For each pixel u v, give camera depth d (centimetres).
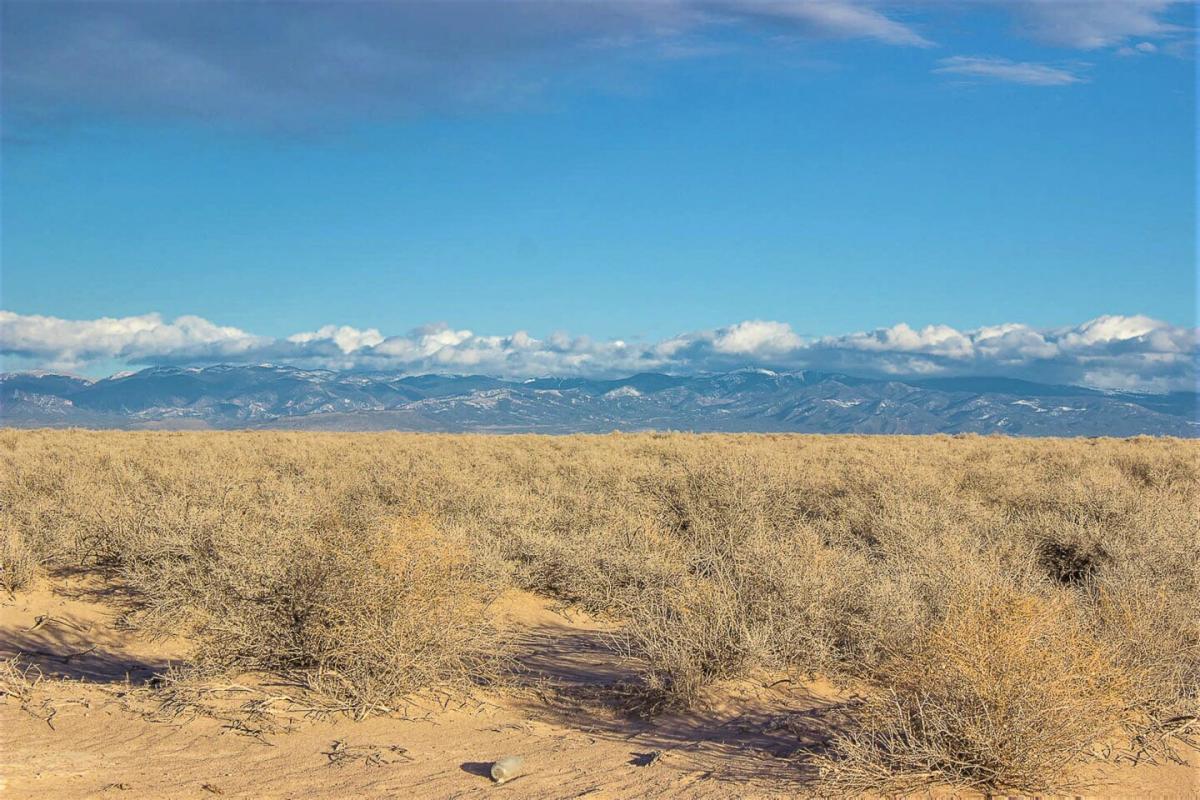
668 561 1272
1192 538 1263
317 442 3947
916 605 894
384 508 1479
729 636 856
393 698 783
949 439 4788
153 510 1343
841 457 2820
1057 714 583
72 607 1154
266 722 724
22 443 3544
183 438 4409
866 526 1556
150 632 1057
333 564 817
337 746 677
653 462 2398
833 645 907
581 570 1272
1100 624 793
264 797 568
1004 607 634
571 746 695
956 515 1550
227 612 870
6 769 591
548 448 3634
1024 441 4238
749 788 591
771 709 798
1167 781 590
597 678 911
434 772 626
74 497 1650
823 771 594
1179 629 799
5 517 1436
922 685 622
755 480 1772
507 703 812
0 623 1083
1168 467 2433
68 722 714
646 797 577
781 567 962
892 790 581
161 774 605
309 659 836
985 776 587
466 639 843
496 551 1309
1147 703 687
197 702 761
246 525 1145
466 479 1934
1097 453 2972
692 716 783
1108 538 1285
